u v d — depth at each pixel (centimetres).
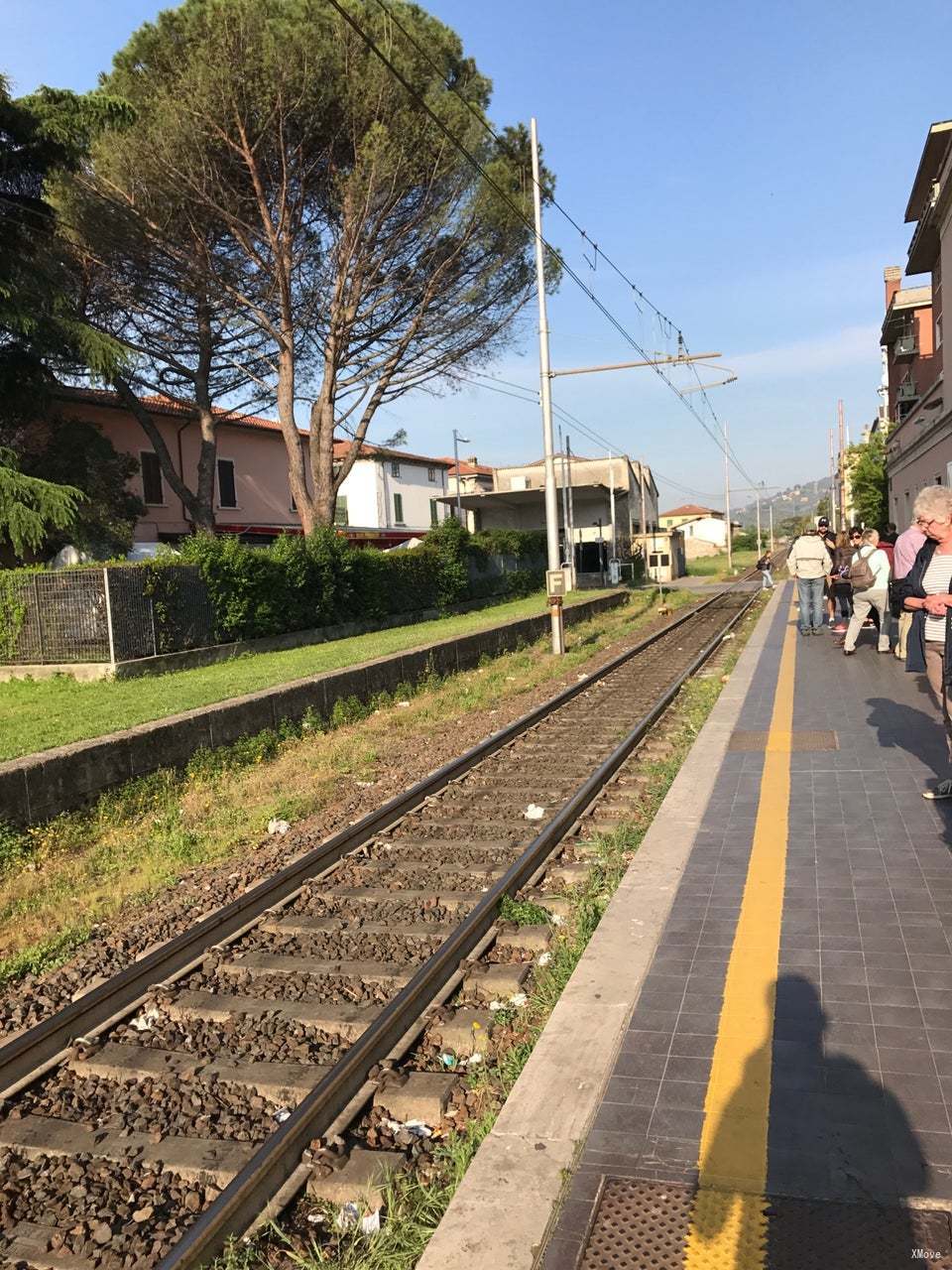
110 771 897
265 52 1931
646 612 3164
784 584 4234
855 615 1382
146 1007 483
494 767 967
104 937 598
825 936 444
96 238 2189
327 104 2052
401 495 5153
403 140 2073
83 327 2062
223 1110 384
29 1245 315
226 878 686
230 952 541
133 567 1600
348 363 2562
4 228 2041
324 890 634
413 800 835
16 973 544
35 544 1925
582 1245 263
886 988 389
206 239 2245
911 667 576
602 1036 371
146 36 2075
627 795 805
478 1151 308
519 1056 389
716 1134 304
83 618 1555
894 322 3494
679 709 1190
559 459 6131
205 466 2703
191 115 1977
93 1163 356
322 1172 332
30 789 798
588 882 593
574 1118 319
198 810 886
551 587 1981
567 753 1009
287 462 3788
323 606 2209
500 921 547
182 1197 333
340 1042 434
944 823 595
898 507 2772
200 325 2570
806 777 729
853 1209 266
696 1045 358
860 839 575
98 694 1338
